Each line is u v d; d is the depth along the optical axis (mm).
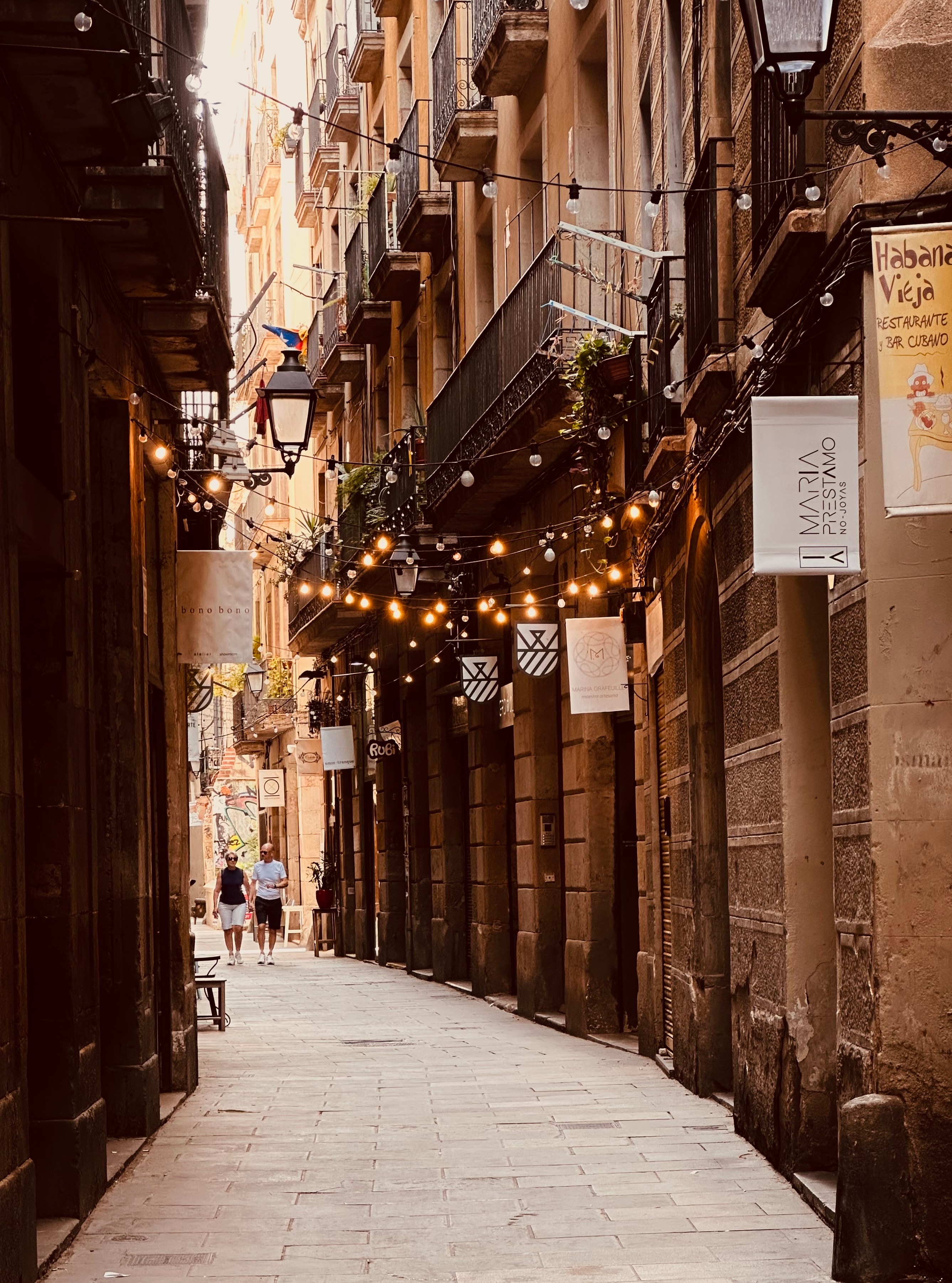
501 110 21000
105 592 12203
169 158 10289
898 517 7652
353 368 31969
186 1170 10453
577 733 18062
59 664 9297
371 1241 8453
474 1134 11539
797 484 7594
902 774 7625
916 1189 7480
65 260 9703
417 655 27172
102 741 12070
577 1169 10141
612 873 17656
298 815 40438
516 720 20750
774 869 10062
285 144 39094
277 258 44125
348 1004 22734
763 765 10352
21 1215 7480
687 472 12211
